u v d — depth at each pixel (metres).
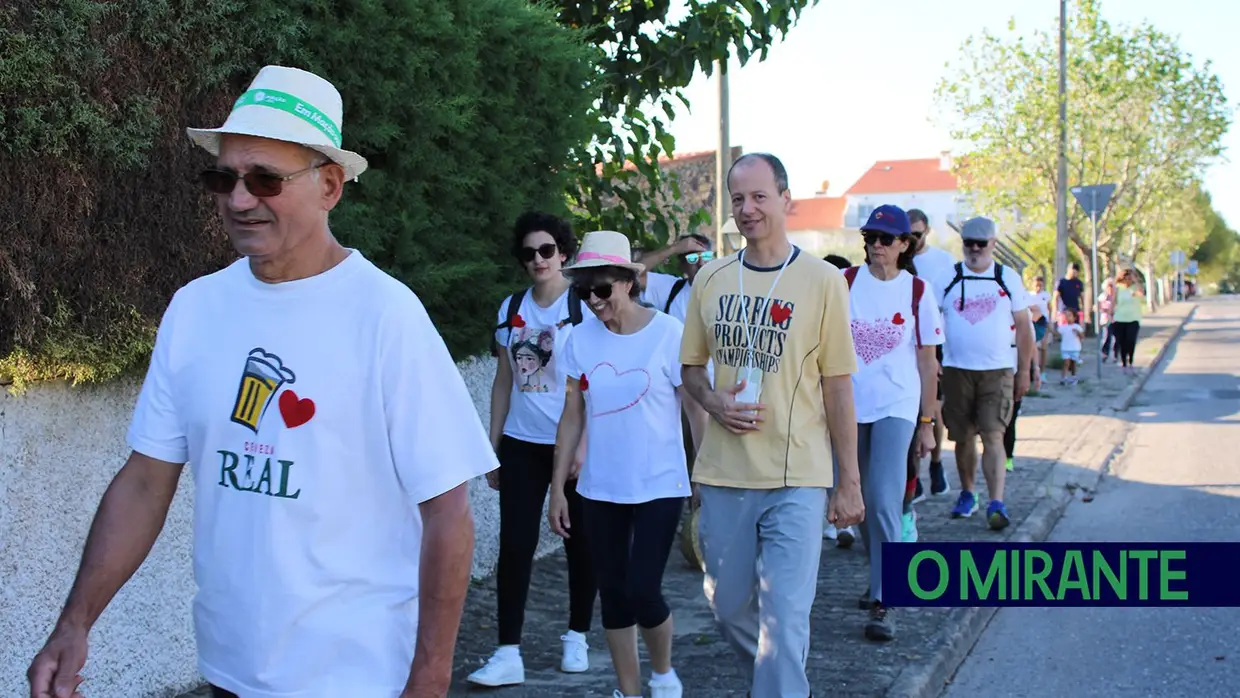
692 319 4.48
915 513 9.12
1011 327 8.48
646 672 5.50
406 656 2.45
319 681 2.36
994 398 8.46
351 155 2.46
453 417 2.41
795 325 4.27
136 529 2.55
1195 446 13.21
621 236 4.80
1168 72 35.81
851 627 6.14
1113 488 10.72
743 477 4.28
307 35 5.14
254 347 2.41
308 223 2.43
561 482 5.06
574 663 5.57
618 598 4.65
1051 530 8.88
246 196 2.38
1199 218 87.50
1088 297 38.81
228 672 2.40
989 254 8.55
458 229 6.54
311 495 2.35
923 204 101.25
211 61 4.66
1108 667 5.85
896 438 5.94
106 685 4.59
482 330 6.89
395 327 2.38
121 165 4.22
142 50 4.38
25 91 3.87
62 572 4.32
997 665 5.95
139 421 2.53
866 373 6.01
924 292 6.21
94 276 4.25
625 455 4.62
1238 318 53.78
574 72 7.36
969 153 36.16
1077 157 36.00
